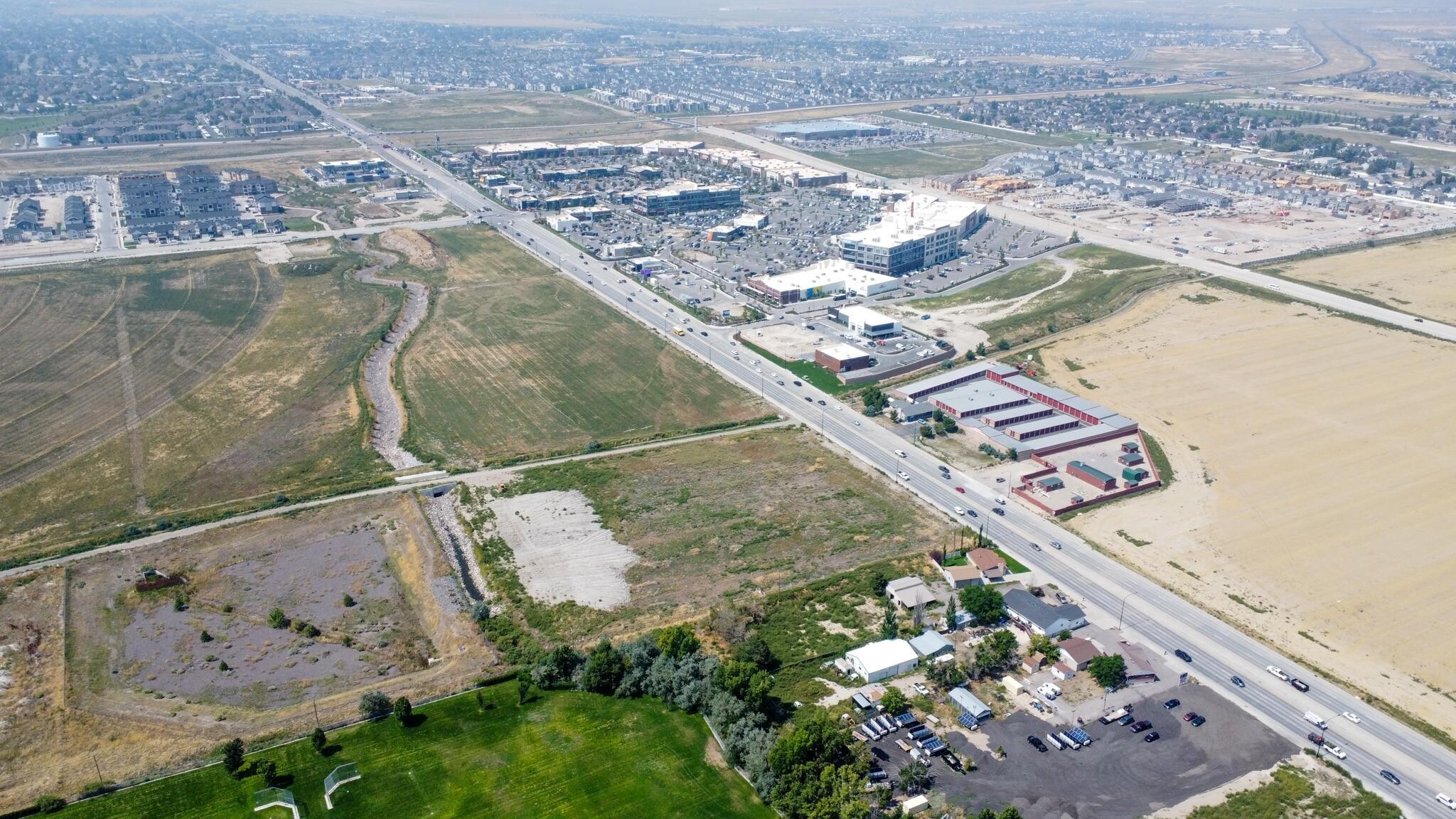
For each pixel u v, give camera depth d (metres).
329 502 194.50
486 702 139.12
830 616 159.38
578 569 172.38
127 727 134.38
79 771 126.50
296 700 140.25
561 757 129.62
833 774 120.81
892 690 138.00
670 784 125.31
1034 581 169.88
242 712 137.62
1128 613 160.75
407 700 135.50
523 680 141.12
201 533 183.12
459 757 129.38
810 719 134.75
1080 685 143.88
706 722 136.38
